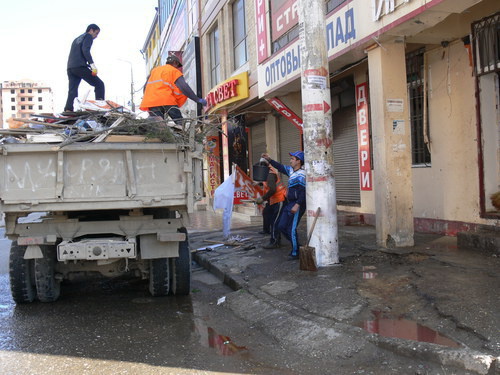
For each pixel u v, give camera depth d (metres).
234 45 15.84
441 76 8.34
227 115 15.63
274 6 11.09
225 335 4.77
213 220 14.91
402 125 7.28
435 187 8.63
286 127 14.82
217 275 7.48
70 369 3.91
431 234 8.61
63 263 6.01
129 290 6.85
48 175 5.18
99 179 5.27
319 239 6.52
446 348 3.62
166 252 5.80
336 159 12.19
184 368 3.91
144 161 5.37
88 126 5.68
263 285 6.02
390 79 7.23
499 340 3.66
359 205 11.17
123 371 3.85
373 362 3.82
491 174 7.58
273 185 8.50
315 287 5.57
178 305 5.97
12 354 4.26
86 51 8.23
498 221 7.34
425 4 6.05
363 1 7.33
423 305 4.59
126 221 5.62
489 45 7.22
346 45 7.88
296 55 9.83
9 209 5.14
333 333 4.29
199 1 19.36
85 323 5.21
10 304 6.09
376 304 4.78
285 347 4.37
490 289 4.85
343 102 11.62
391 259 6.58
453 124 8.14
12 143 5.12
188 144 5.42
